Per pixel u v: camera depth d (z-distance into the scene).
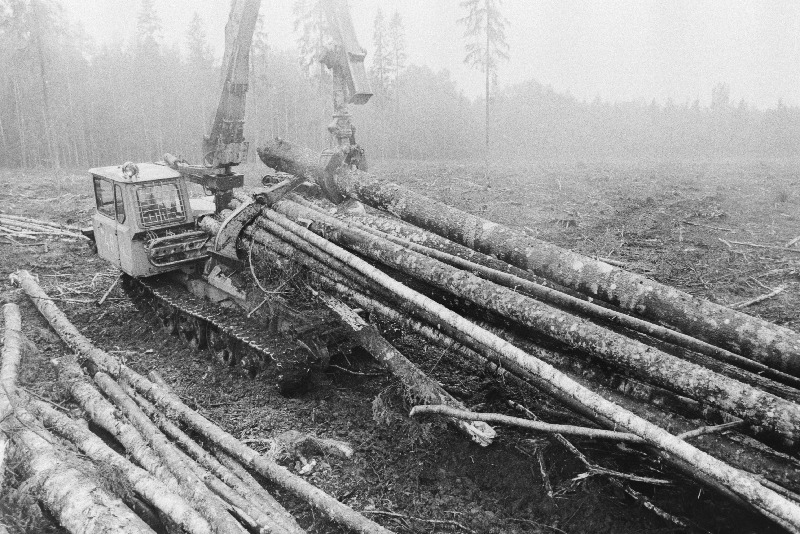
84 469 4.45
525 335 5.47
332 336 7.18
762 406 3.82
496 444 5.65
